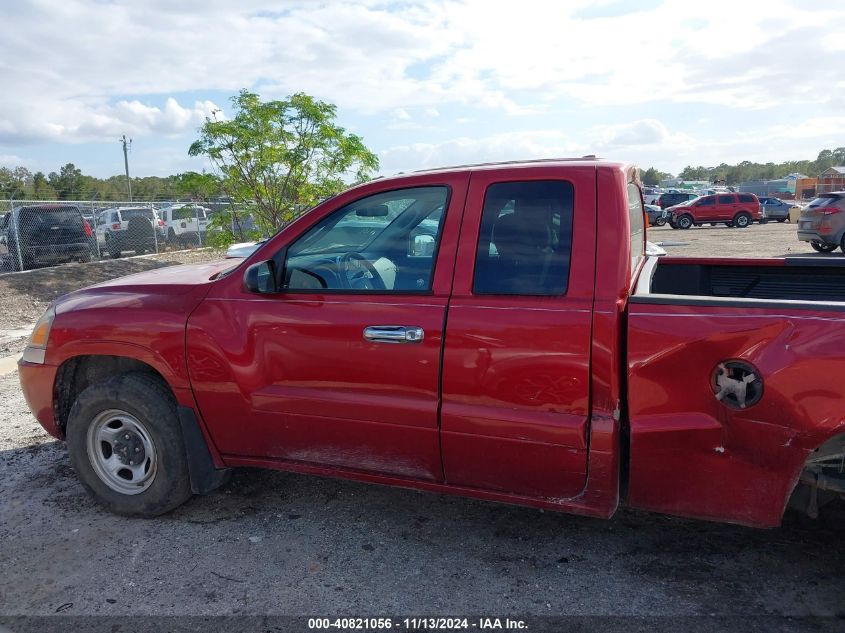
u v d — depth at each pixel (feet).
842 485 8.92
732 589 9.82
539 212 9.98
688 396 9.06
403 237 10.75
